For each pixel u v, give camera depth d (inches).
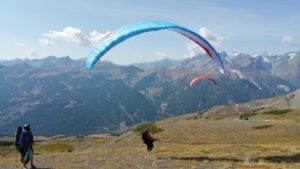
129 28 1369.3
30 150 1109.7
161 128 3196.4
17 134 1112.2
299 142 2212.1
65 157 1418.6
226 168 1127.0
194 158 1371.8
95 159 1336.1
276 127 2770.7
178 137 2746.1
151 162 1245.1
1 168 1160.8
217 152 1622.8
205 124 3193.9
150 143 1624.0
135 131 3531.0
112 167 1141.7
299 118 4242.1
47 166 1194.6
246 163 1210.0
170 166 1164.5
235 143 2378.2
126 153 1536.7
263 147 1839.3
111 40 1336.1
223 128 2935.5
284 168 1136.8
